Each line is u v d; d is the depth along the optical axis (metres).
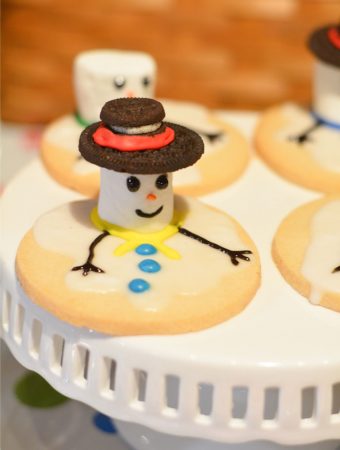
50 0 0.60
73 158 0.44
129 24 0.60
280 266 0.38
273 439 0.34
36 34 0.61
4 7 0.60
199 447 0.37
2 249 0.38
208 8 0.60
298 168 0.44
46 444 0.40
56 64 0.61
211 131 0.47
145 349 0.34
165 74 0.62
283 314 0.35
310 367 0.33
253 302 0.36
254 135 0.48
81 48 0.61
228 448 0.37
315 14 0.59
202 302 0.35
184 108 0.50
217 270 0.36
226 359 0.33
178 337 0.34
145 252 0.37
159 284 0.35
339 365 0.33
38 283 0.35
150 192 0.37
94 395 0.35
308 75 0.61
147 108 0.35
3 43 0.61
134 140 0.35
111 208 0.37
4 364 0.43
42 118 0.63
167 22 0.60
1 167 0.58
